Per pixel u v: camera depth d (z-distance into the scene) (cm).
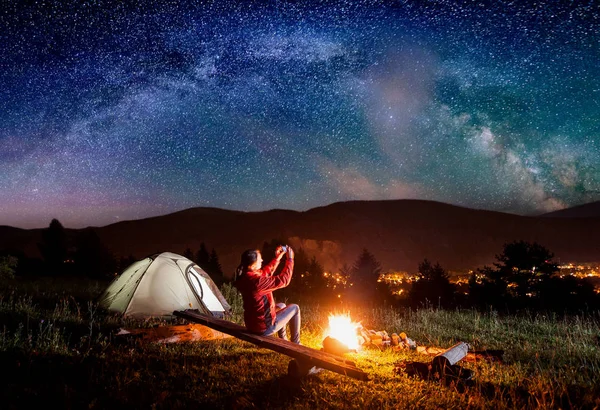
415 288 2511
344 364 493
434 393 530
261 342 578
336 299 2294
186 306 1080
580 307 1719
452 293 2423
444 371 584
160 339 770
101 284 2098
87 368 601
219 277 2911
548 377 627
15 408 461
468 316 1339
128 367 601
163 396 500
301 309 1422
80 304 1202
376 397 516
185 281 1106
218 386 546
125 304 1059
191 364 643
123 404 482
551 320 1282
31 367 597
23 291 1462
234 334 623
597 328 1079
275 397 514
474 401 505
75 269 2894
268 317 628
